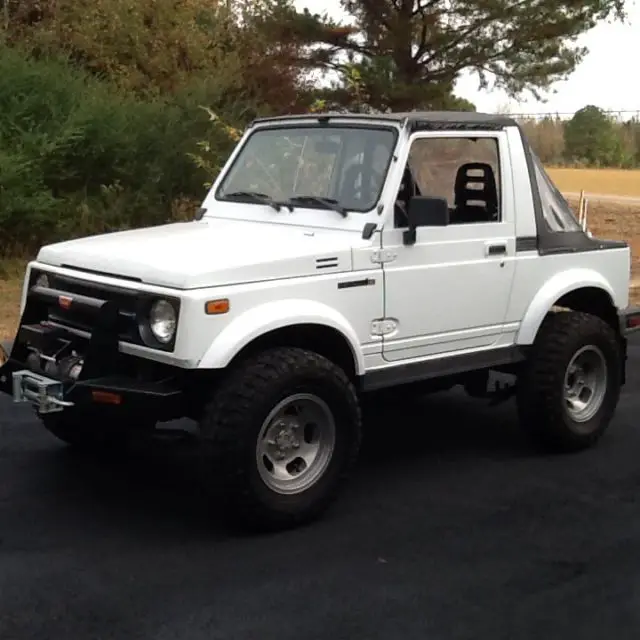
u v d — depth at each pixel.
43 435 6.25
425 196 5.05
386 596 4.13
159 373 4.66
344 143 5.40
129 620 3.90
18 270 12.05
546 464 5.90
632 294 11.59
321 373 4.72
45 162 12.66
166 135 13.79
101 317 4.60
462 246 5.40
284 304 4.64
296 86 18.14
